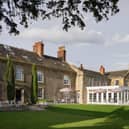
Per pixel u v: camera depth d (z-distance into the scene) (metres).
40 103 44.12
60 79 54.41
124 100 51.94
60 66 55.62
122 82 66.56
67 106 39.66
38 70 50.28
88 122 22.27
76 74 58.03
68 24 10.03
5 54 45.97
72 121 23.58
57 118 26.19
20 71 47.00
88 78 59.03
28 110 35.06
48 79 52.03
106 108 37.00
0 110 32.78
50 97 51.97
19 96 46.66
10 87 40.22
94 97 56.00
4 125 20.47
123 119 23.20
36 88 44.19
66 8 9.76
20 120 23.77
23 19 9.79
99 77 62.91
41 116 27.84
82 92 56.72
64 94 54.44
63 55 59.47
